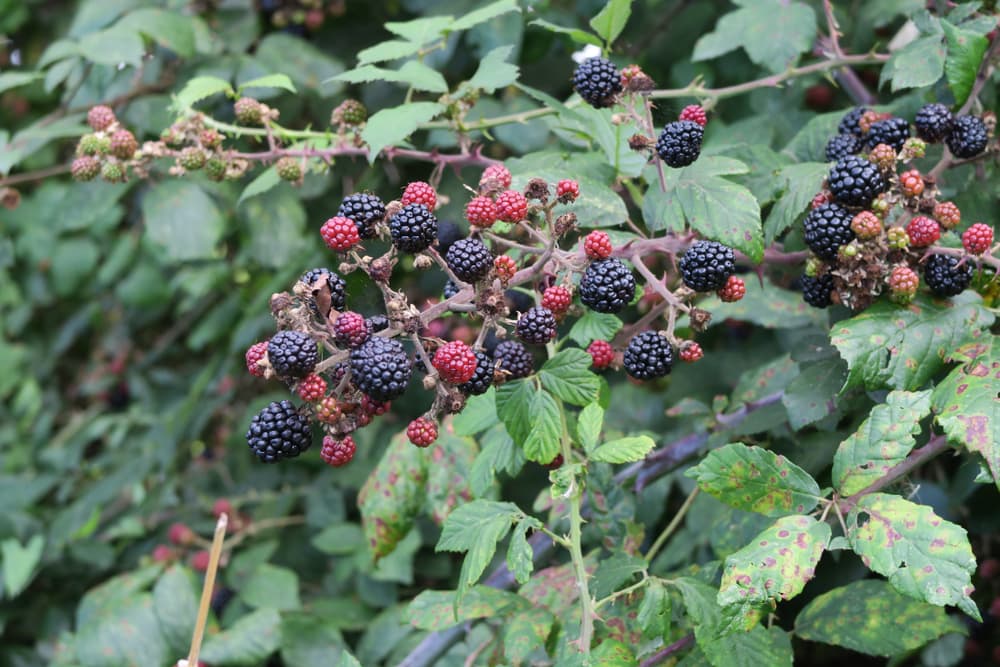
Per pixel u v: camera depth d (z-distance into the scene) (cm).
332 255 371
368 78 218
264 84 247
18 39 467
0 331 535
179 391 505
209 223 329
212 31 355
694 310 180
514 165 237
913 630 197
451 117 240
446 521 179
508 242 184
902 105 242
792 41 261
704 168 195
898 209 192
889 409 164
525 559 168
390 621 330
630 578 194
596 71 201
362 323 157
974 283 193
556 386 183
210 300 491
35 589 420
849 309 215
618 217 207
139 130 324
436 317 172
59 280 474
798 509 167
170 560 380
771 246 224
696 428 249
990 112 210
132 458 466
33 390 518
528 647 188
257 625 323
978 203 225
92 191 328
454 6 343
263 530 401
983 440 159
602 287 175
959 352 180
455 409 167
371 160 202
